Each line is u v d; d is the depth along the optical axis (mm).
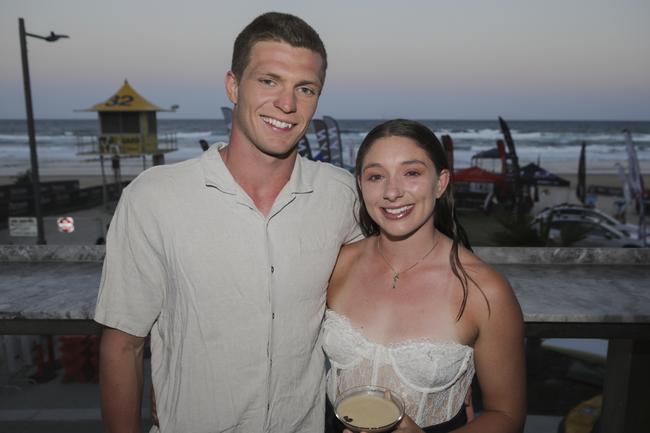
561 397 5609
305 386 1905
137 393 1882
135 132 31266
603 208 26359
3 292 2838
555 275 3305
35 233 13258
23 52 12414
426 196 1808
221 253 1726
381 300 1922
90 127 106438
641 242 16562
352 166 35000
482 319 1785
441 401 1817
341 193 1991
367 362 1850
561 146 62844
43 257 3496
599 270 3428
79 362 5023
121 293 1785
